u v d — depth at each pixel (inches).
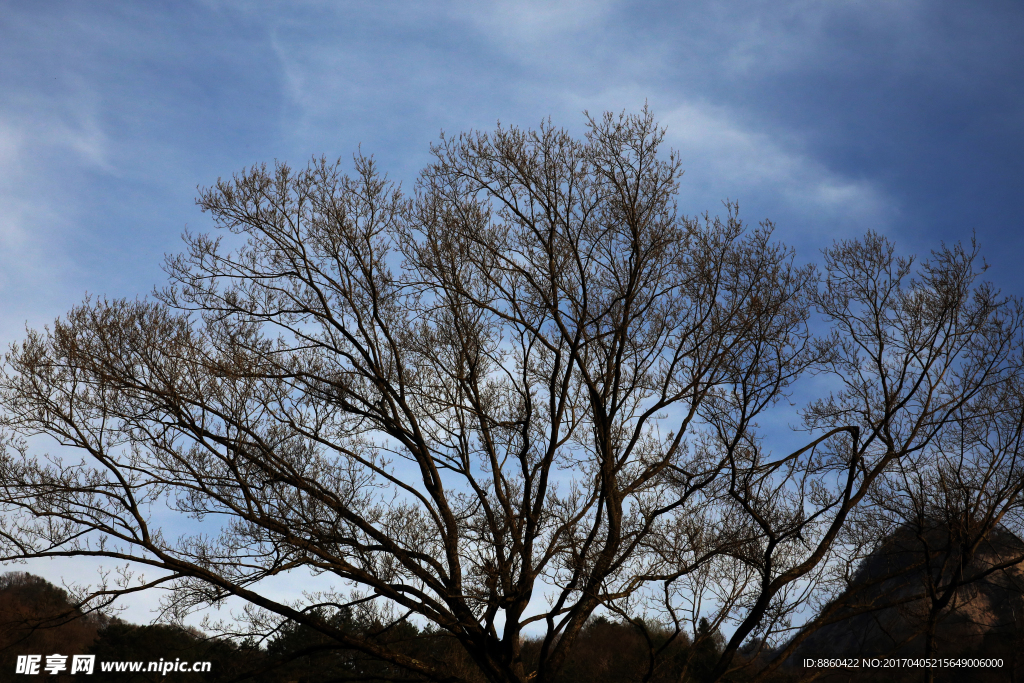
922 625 462.3
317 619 453.1
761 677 425.7
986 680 456.4
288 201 527.8
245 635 444.1
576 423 536.7
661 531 427.5
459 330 524.7
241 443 424.8
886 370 514.3
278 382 465.4
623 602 417.7
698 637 408.5
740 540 408.8
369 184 539.8
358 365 502.3
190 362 433.4
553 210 511.5
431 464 506.3
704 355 474.0
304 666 511.8
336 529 435.5
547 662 446.3
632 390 527.2
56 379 415.5
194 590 411.8
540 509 486.6
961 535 469.4
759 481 433.1
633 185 508.4
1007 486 482.6
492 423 518.3
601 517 461.7
